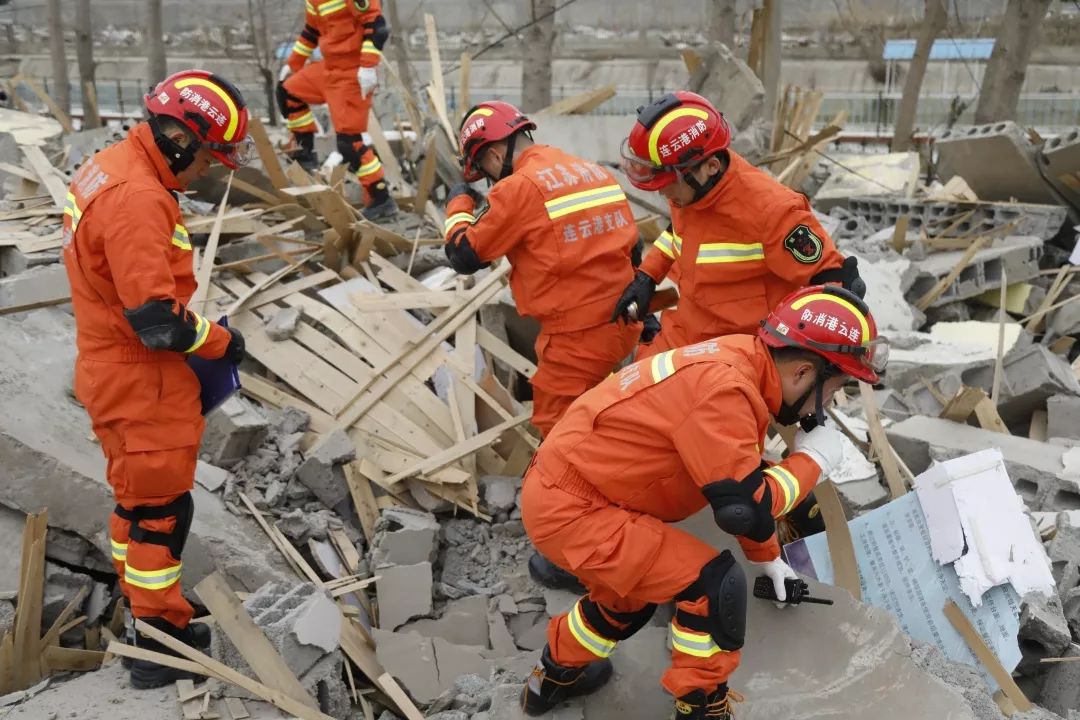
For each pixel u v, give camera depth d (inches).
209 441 195.8
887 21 914.7
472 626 173.9
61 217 271.6
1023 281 335.9
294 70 330.0
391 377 221.3
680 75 915.4
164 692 138.5
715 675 113.7
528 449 210.4
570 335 174.2
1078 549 174.6
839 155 461.7
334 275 251.3
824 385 114.4
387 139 384.2
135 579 137.8
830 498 159.0
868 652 135.3
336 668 143.6
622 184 316.5
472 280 262.4
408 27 814.5
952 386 240.8
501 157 174.4
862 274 301.6
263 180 285.4
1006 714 140.0
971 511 154.1
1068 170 355.6
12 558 164.9
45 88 861.8
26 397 182.7
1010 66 557.9
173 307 126.4
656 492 115.1
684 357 113.2
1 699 139.9
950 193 384.5
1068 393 233.9
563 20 1011.3
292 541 186.1
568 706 132.3
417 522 188.5
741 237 165.0
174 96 130.0
